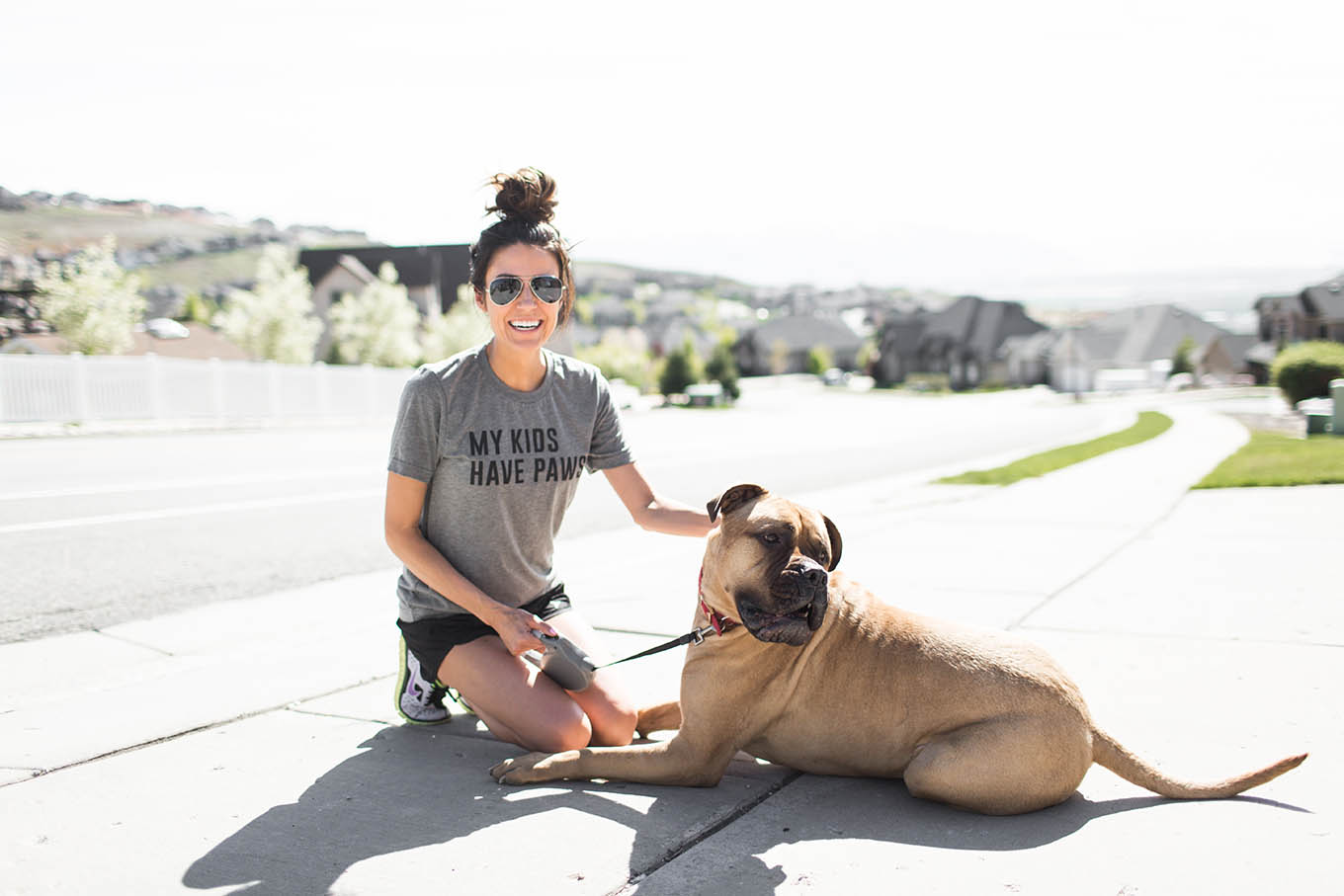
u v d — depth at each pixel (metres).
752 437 25.14
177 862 2.81
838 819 3.08
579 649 3.70
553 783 3.42
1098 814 3.06
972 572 6.77
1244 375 85.94
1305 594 5.79
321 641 5.30
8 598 6.43
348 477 13.52
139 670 4.90
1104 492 11.20
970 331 99.12
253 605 6.31
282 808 3.19
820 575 2.86
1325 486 10.74
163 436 21.67
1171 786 3.08
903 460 17.78
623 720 3.78
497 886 2.65
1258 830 2.89
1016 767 2.99
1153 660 4.59
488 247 3.79
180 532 8.95
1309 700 3.99
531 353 3.83
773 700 3.32
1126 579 6.39
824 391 91.25
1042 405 54.38
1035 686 3.06
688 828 3.02
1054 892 2.56
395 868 2.76
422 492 3.81
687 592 6.39
